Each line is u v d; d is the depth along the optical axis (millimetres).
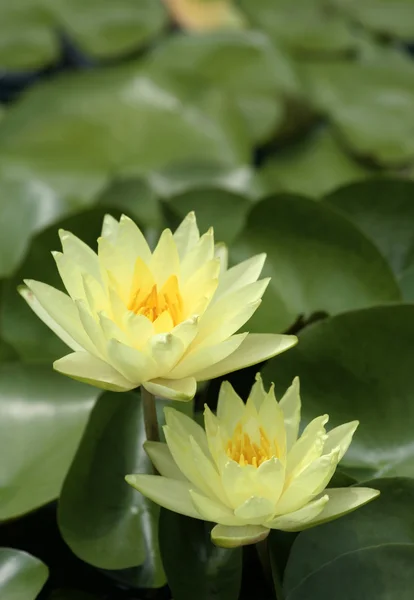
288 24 3197
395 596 1488
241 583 1542
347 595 1493
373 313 1569
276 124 2766
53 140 2631
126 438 1570
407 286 1687
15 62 3020
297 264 1667
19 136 2645
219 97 2738
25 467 1576
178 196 1761
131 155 2602
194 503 1448
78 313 1484
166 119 2674
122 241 1504
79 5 3166
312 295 1658
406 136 2680
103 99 2721
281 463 1450
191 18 3299
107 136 2643
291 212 1666
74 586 1550
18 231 1877
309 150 2740
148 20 3178
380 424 1566
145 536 1540
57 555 1567
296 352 1574
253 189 2086
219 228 1743
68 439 1587
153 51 3004
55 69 3092
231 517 1458
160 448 1491
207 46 2938
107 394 1579
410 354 1567
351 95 2844
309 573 1504
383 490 1512
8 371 1617
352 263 1658
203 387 1618
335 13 3318
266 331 1630
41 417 1599
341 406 1570
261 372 1575
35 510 1561
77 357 1487
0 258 1828
